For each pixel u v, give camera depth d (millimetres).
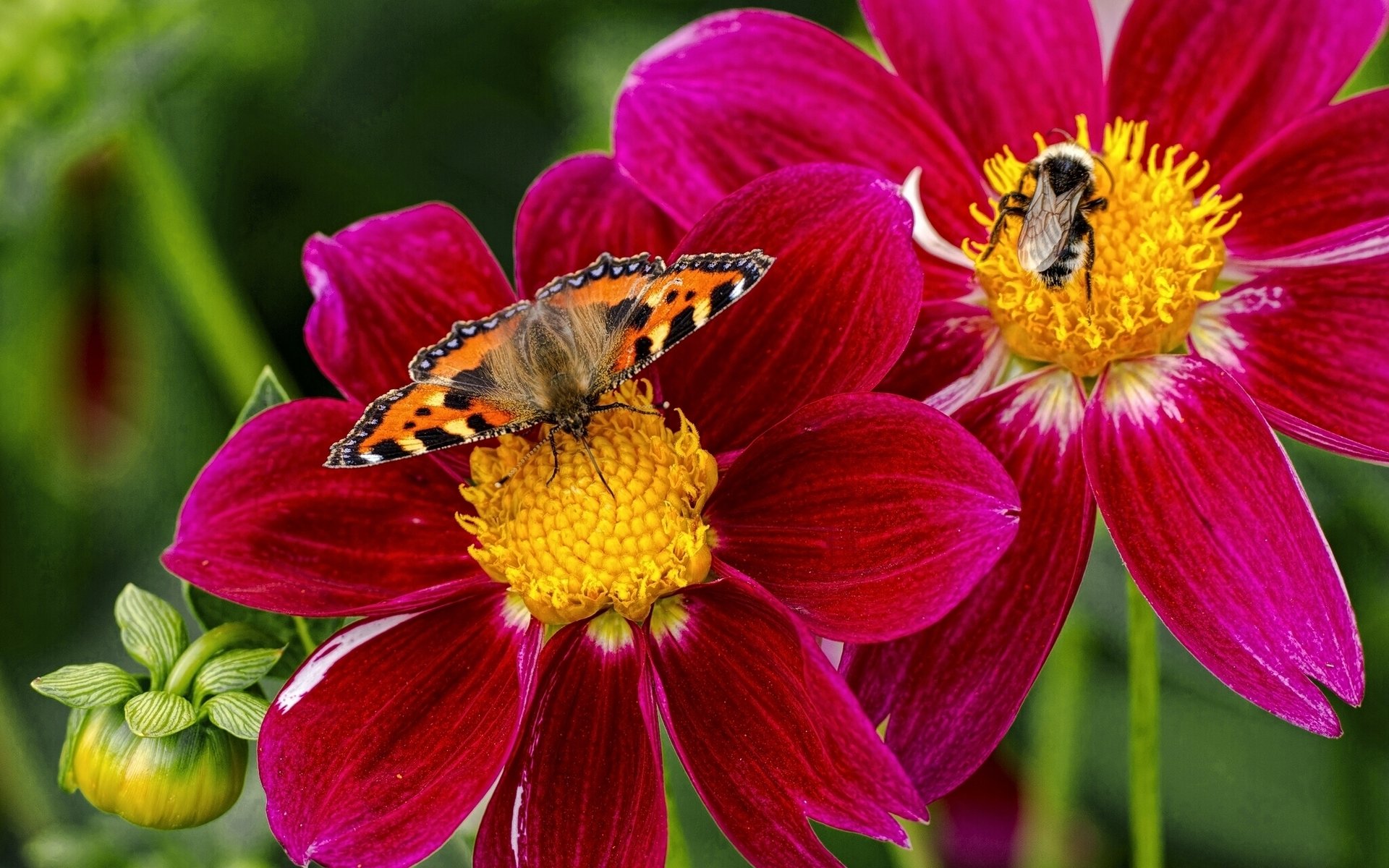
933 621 432
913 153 476
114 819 513
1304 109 475
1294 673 438
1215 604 445
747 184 463
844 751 426
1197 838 526
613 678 455
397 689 453
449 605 460
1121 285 463
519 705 446
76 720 459
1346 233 462
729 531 455
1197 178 467
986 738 446
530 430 467
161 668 458
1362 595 510
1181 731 531
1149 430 458
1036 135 473
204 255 556
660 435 459
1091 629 521
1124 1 543
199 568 455
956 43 480
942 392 468
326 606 452
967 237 476
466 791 445
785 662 442
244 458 462
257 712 453
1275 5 475
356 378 473
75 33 536
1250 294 468
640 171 473
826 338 460
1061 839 521
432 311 475
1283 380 463
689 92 475
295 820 442
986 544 434
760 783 441
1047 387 466
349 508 466
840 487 447
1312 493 511
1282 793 524
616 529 455
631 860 441
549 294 459
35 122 537
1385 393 458
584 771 449
